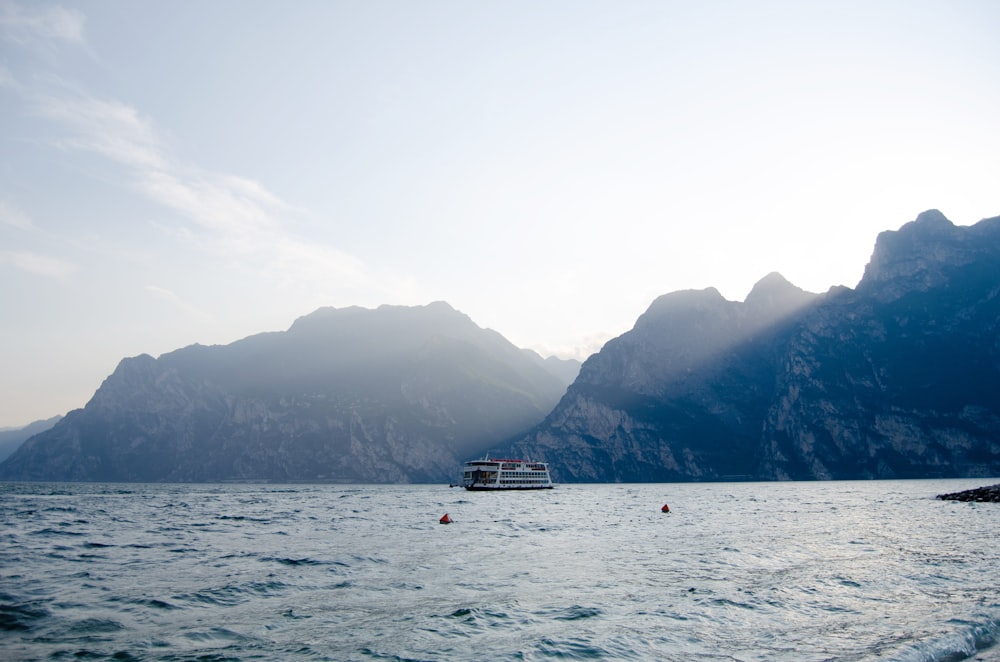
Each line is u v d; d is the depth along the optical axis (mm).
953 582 33531
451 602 29281
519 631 24125
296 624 25359
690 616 26281
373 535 62500
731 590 31484
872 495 155250
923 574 36000
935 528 64438
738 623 25188
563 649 21859
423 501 155500
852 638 23109
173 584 33812
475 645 22375
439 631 24172
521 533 64750
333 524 78062
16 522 80312
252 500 162875
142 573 37625
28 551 48719
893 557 42906
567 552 47688
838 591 31172
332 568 39312
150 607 28219
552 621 25547
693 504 129000
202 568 39438
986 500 110438
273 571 38156
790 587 32188
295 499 169875
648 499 160000
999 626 24922
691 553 46281
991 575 35656
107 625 25156
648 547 50656
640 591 31531
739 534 60969
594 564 41125
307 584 33875
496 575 36844
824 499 140875
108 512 105375
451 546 52062
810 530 64062
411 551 48406
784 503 127062
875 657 20938
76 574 37375
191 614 27062
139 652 21734
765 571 37531
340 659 20859
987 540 52906
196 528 71812
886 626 24719
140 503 141375
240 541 56594
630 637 23266
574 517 91750
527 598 30062
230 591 31672
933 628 24359
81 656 21281
